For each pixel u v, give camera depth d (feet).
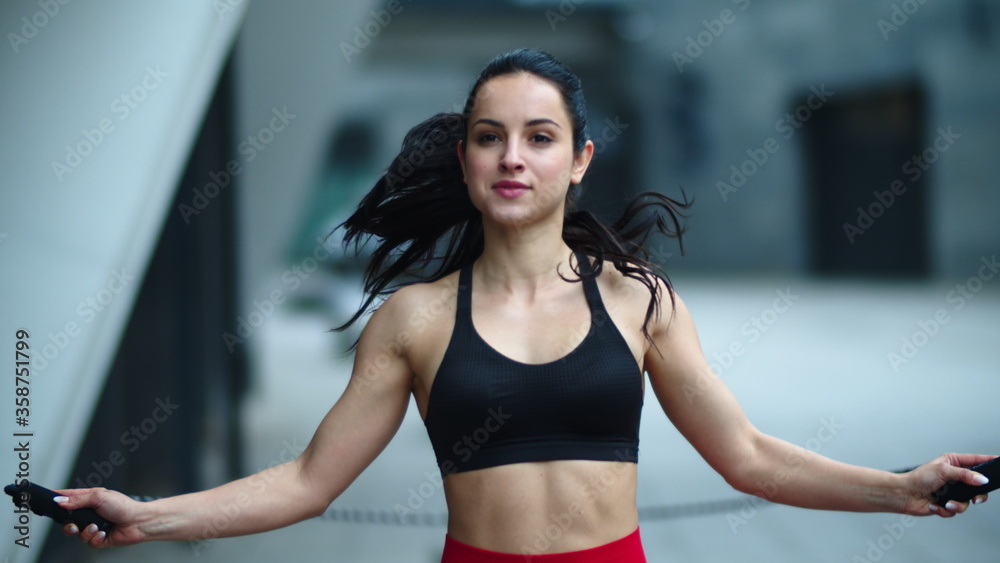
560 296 12.62
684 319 12.94
